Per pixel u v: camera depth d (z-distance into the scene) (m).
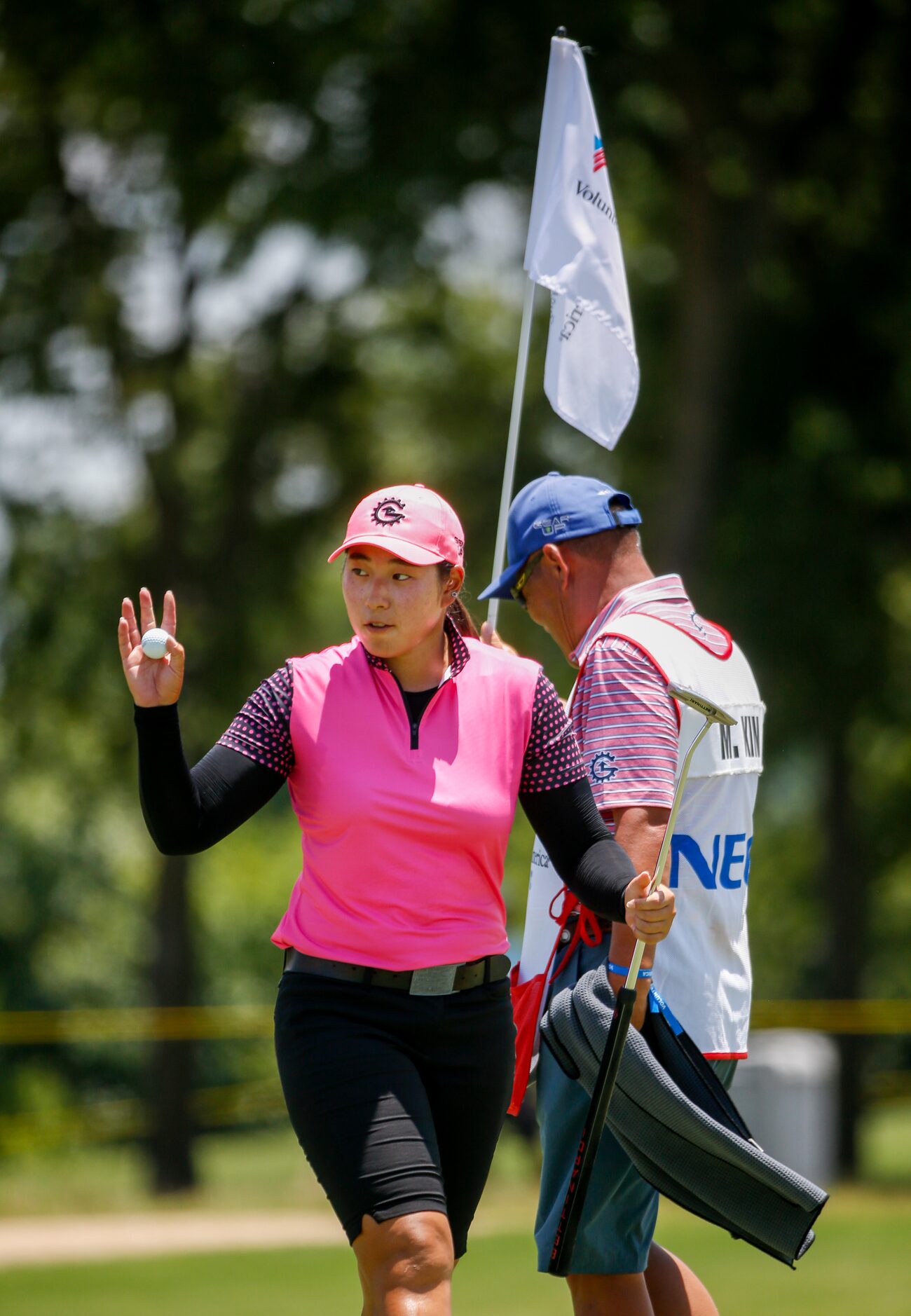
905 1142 92.44
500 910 12.34
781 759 69.19
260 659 72.06
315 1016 11.98
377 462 73.44
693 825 14.04
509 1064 12.42
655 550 64.00
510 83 55.62
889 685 67.62
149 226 64.69
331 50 53.44
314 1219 46.44
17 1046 106.19
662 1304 15.01
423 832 11.82
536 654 67.00
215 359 70.50
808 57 57.88
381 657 12.12
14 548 66.81
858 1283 26.84
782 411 66.94
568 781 12.45
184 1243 39.50
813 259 64.88
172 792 11.33
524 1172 70.00
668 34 54.50
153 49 54.66
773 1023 69.38
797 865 96.62
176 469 68.69
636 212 67.75
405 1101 11.68
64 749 73.56
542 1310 24.81
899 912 102.81
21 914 107.06
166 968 71.69
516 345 72.44
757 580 63.75
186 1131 69.94
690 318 61.12
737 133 58.44
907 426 65.00
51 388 65.19
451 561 12.05
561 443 68.94
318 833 12.00
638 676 13.89
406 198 55.56
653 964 13.70
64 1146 83.44
